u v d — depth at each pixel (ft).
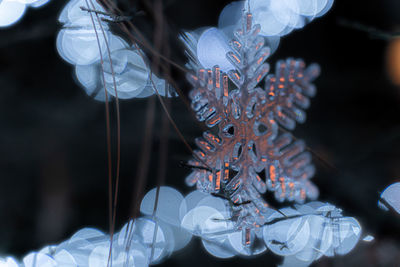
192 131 2.26
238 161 1.86
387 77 3.24
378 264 2.02
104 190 2.96
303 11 3.02
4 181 2.92
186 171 2.89
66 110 2.80
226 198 1.85
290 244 2.02
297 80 1.84
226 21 3.02
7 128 2.87
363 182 2.31
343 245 2.02
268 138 1.86
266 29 2.98
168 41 1.98
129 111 2.85
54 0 2.49
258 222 1.87
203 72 1.85
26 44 2.70
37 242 2.54
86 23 2.03
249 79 1.86
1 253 2.47
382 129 2.86
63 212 2.79
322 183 2.29
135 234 2.26
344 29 3.29
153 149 2.39
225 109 1.86
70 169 3.02
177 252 2.34
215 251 2.23
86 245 2.34
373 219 2.14
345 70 3.30
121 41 2.19
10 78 2.77
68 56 2.51
